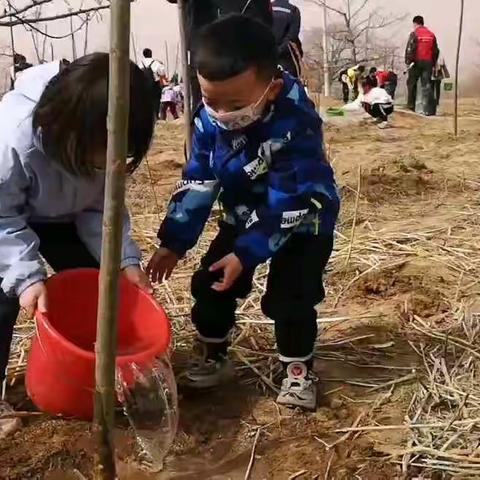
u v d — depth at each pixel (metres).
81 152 2.16
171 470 2.47
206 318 2.82
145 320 2.58
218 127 2.58
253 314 3.47
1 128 2.36
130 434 2.60
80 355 2.34
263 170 2.57
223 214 2.84
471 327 3.37
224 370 2.92
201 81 2.41
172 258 2.74
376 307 3.61
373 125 10.89
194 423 2.69
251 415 2.74
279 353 2.80
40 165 2.38
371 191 5.65
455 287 3.81
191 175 2.73
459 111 14.12
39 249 2.73
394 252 4.29
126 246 2.61
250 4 4.61
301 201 2.52
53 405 2.49
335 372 3.03
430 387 2.90
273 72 2.43
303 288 2.66
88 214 2.65
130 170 2.21
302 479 2.43
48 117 2.15
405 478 2.42
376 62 25.03
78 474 2.43
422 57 13.15
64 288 2.58
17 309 2.58
